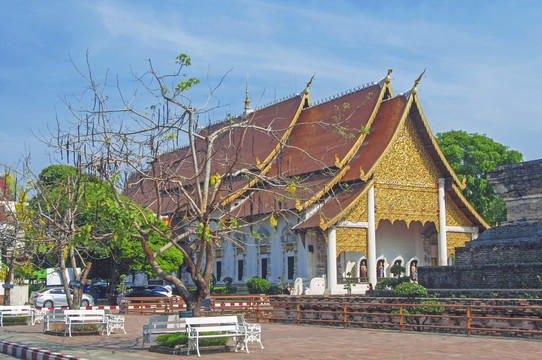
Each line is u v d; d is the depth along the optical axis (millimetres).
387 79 48688
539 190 27594
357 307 25203
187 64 16594
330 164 46312
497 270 25844
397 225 52156
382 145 46312
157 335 18641
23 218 26547
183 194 17703
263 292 45344
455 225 49750
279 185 18453
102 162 16719
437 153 48375
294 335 21000
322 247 44969
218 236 18234
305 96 54719
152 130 16922
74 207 21828
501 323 20172
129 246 43031
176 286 17047
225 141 56000
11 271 29172
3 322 27281
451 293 24312
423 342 18172
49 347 17594
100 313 22203
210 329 15812
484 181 65562
